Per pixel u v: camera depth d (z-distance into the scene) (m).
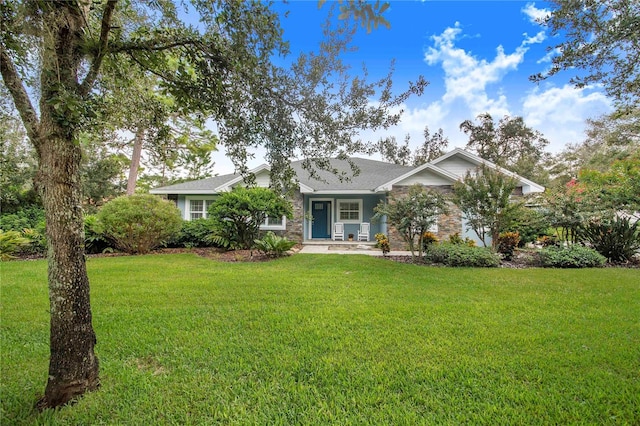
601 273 7.70
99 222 11.08
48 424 2.32
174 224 12.11
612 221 9.86
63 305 2.51
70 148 2.39
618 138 18.00
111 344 3.62
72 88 2.26
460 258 9.04
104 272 7.74
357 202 17.14
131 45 2.76
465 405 2.54
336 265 8.92
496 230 9.66
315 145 3.42
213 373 3.04
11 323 4.25
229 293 5.81
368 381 2.88
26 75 2.53
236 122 3.24
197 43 2.90
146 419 2.39
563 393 2.67
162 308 4.93
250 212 11.91
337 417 2.41
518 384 2.82
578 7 2.98
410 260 10.16
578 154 26.84
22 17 2.05
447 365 3.16
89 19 2.72
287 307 5.00
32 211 16.31
